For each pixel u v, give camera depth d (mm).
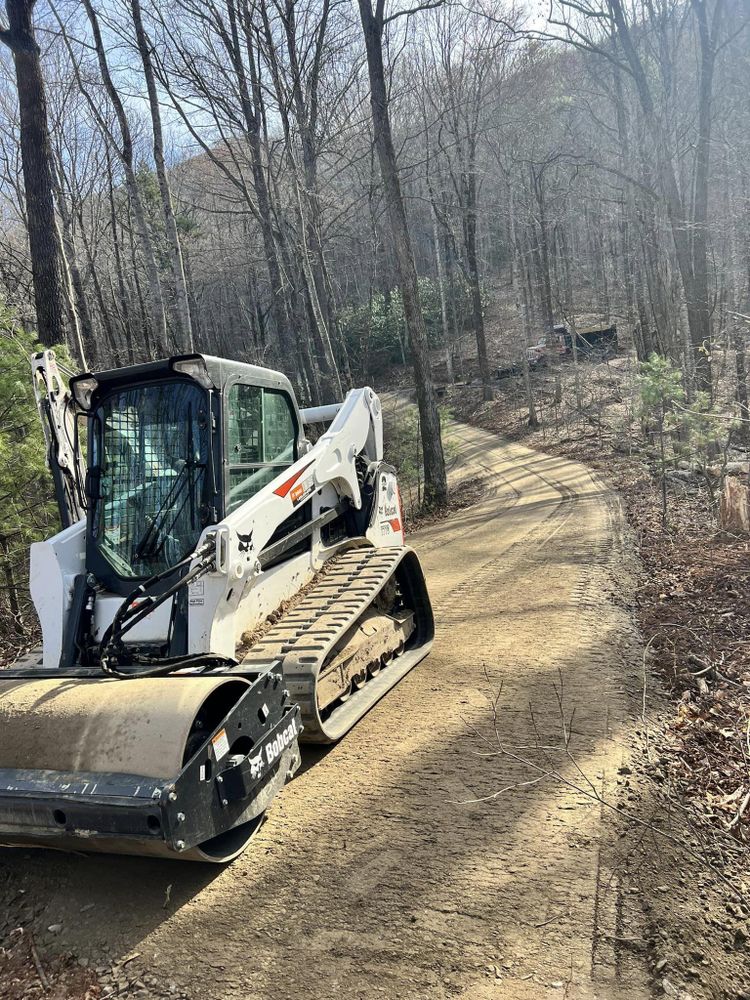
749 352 22359
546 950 3104
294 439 5859
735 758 4957
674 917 3289
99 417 4938
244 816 3713
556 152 29047
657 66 24875
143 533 4727
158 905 3621
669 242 21391
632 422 25375
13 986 3234
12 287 24016
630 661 6508
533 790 4359
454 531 15359
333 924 3361
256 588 4957
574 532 12828
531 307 42375
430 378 19438
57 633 4523
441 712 5617
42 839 3420
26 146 10805
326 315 24047
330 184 28797
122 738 3408
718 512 12164
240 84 21516
